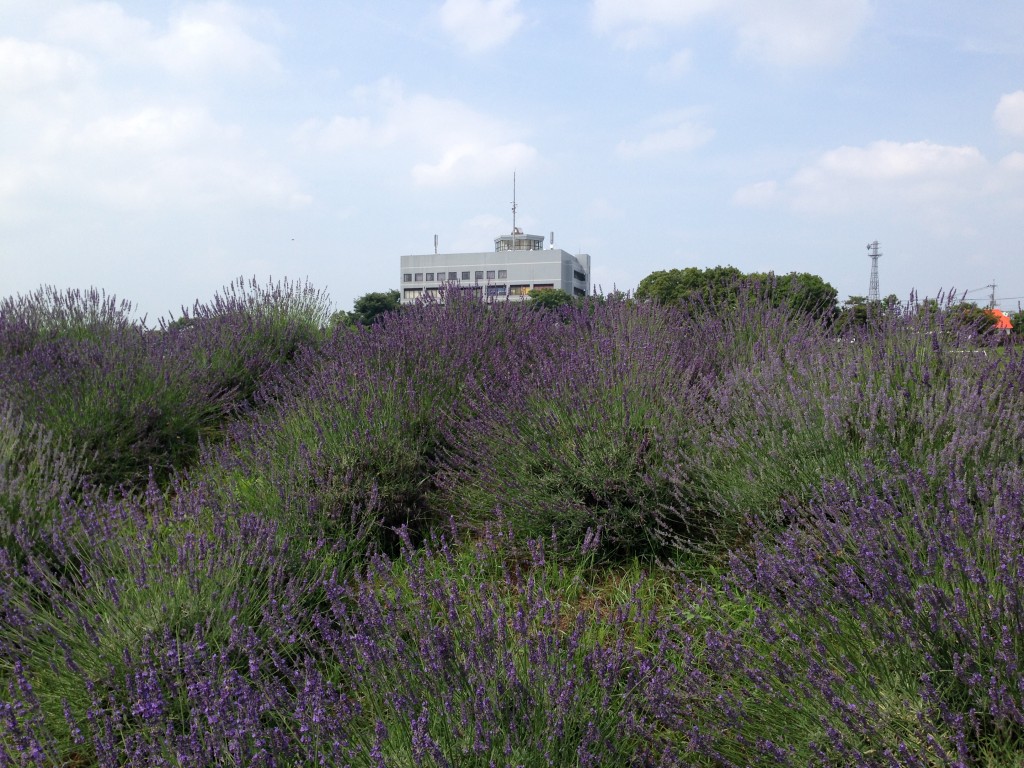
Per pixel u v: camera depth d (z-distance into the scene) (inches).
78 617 103.2
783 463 126.6
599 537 131.0
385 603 104.1
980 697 71.4
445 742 75.6
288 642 104.0
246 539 121.3
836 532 101.3
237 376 245.4
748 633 92.9
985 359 139.9
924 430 119.7
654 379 154.3
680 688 87.0
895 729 72.1
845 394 132.6
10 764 79.2
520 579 123.9
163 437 200.1
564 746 74.9
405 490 148.5
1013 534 81.4
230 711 80.6
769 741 72.8
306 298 318.0
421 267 4761.3
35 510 138.3
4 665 100.1
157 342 238.2
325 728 79.1
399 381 179.0
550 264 4581.7
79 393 189.0
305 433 167.0
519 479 145.9
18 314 257.9
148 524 129.8
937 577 84.6
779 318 201.9
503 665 84.5
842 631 84.7
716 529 128.7
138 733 84.5
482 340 215.8
